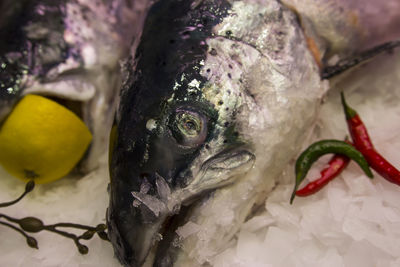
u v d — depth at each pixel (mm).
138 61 368
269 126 353
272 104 356
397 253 345
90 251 374
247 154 347
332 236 360
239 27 363
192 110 338
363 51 451
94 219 396
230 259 358
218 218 344
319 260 354
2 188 421
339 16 417
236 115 344
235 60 353
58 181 431
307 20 400
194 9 369
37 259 375
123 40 456
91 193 417
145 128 340
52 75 413
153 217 332
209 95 342
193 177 336
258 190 365
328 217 369
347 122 409
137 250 335
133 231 334
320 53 419
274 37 370
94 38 440
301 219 374
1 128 395
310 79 390
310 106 385
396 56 480
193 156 336
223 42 356
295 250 361
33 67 409
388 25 465
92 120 433
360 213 365
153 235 336
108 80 443
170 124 337
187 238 339
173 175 335
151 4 397
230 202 347
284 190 389
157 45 365
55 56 419
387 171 380
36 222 365
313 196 388
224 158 342
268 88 358
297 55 380
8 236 385
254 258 360
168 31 368
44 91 409
